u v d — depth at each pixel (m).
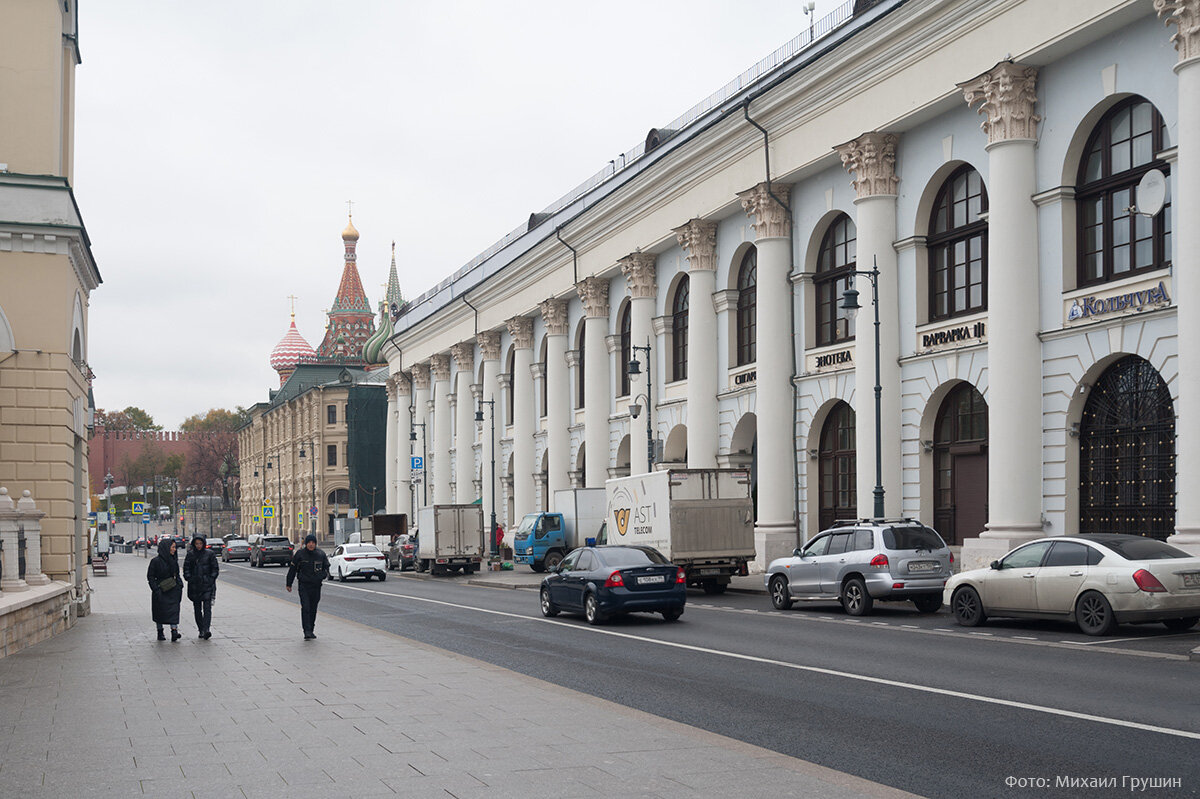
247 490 138.50
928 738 9.60
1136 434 22.91
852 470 32.88
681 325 43.38
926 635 18.00
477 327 64.31
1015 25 24.94
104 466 180.75
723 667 14.83
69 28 29.45
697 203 39.62
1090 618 16.88
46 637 20.19
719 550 30.12
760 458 35.22
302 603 19.59
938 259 29.25
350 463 98.69
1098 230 24.06
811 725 10.41
